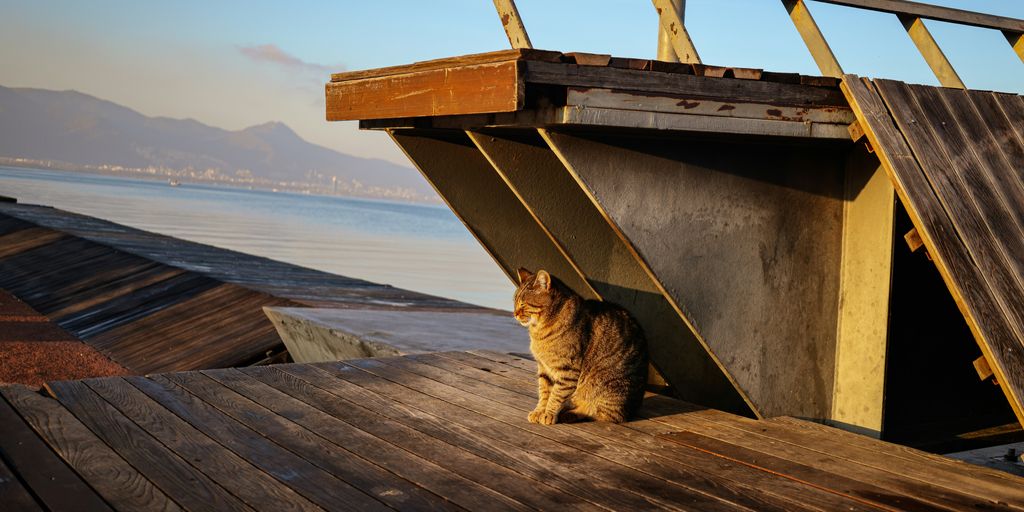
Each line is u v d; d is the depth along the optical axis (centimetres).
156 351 1132
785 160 486
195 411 436
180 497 310
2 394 443
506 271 588
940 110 466
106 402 441
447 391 517
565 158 410
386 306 1282
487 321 1034
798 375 495
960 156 450
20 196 9162
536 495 332
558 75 370
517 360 628
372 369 575
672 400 522
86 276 1716
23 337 1234
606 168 423
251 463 356
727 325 467
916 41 545
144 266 1708
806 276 495
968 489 349
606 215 425
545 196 498
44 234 2362
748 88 422
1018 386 380
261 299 1270
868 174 487
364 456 375
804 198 493
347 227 10194
